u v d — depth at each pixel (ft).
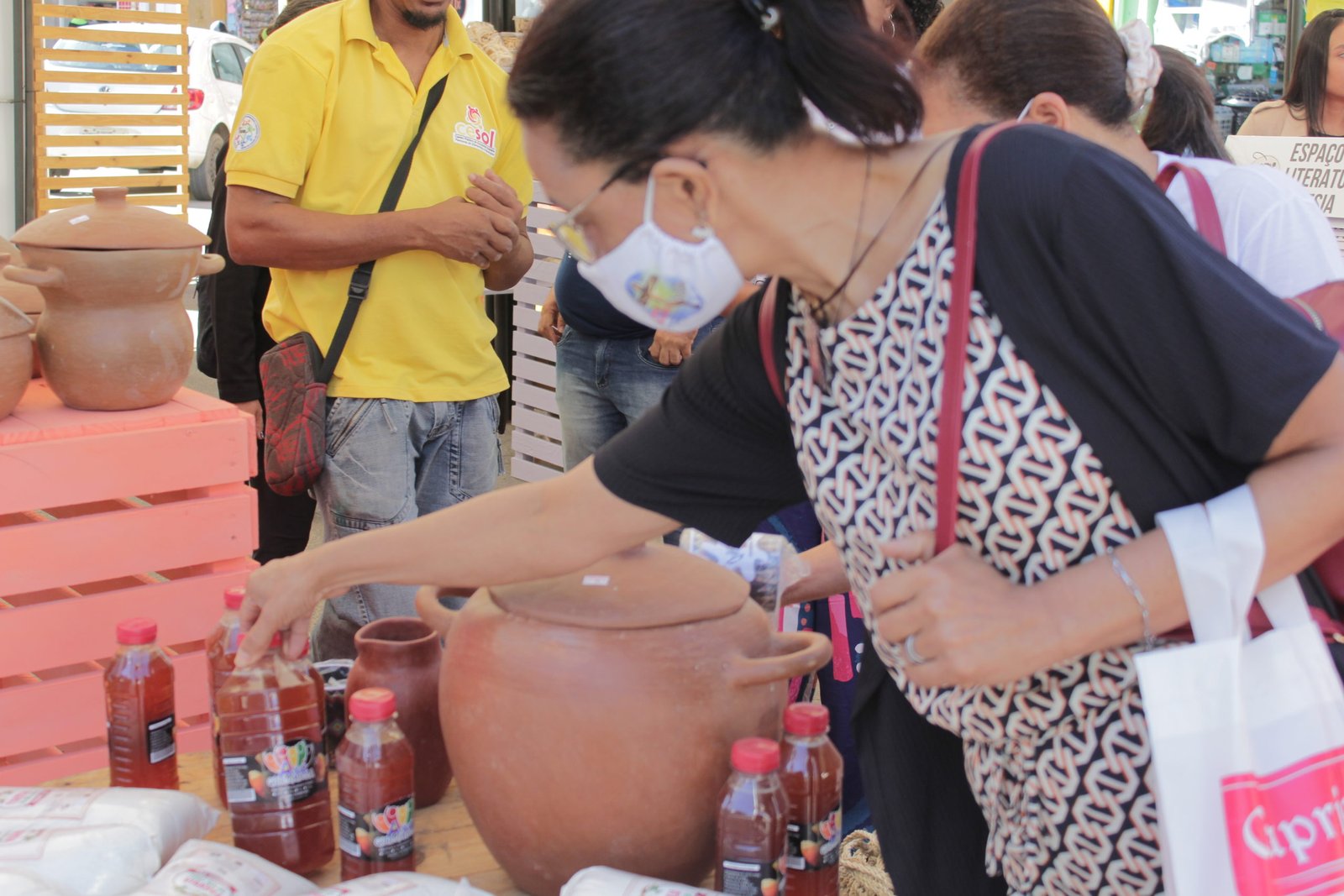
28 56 22.65
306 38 8.25
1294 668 3.12
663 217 3.17
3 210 23.22
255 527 6.99
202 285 11.21
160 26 24.70
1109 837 3.44
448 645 4.19
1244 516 2.94
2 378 6.08
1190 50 16.89
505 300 21.01
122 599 6.60
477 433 9.32
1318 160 10.23
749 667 3.91
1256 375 2.85
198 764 5.26
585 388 11.64
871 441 3.48
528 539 4.15
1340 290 3.51
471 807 4.13
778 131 3.08
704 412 3.93
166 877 3.84
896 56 3.10
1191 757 3.00
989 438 3.13
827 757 4.05
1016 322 3.04
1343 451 2.89
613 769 3.81
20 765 6.47
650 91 2.98
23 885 3.72
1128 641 3.05
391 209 8.55
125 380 6.53
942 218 3.10
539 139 3.22
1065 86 4.75
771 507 4.12
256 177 8.21
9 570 6.23
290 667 4.40
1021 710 3.50
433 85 8.74
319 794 4.41
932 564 3.13
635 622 3.90
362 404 8.58
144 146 24.64
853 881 6.89
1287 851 3.08
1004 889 4.19
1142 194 2.94
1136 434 3.06
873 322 3.29
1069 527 3.16
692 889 3.63
